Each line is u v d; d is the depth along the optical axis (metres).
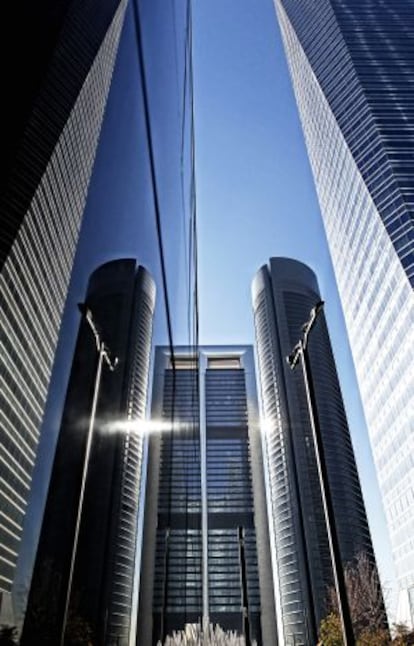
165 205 10.82
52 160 3.61
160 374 12.03
